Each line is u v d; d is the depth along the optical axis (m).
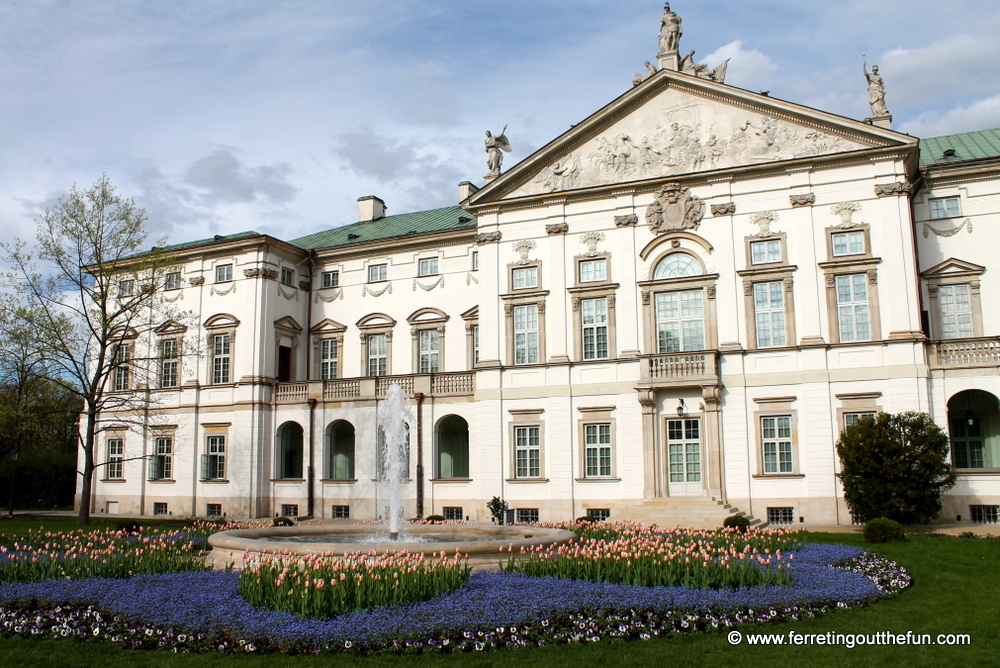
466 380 43.69
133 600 15.30
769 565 18.05
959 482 34.59
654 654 13.16
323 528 24.39
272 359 48.41
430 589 15.34
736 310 38.44
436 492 43.28
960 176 39.38
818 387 36.59
